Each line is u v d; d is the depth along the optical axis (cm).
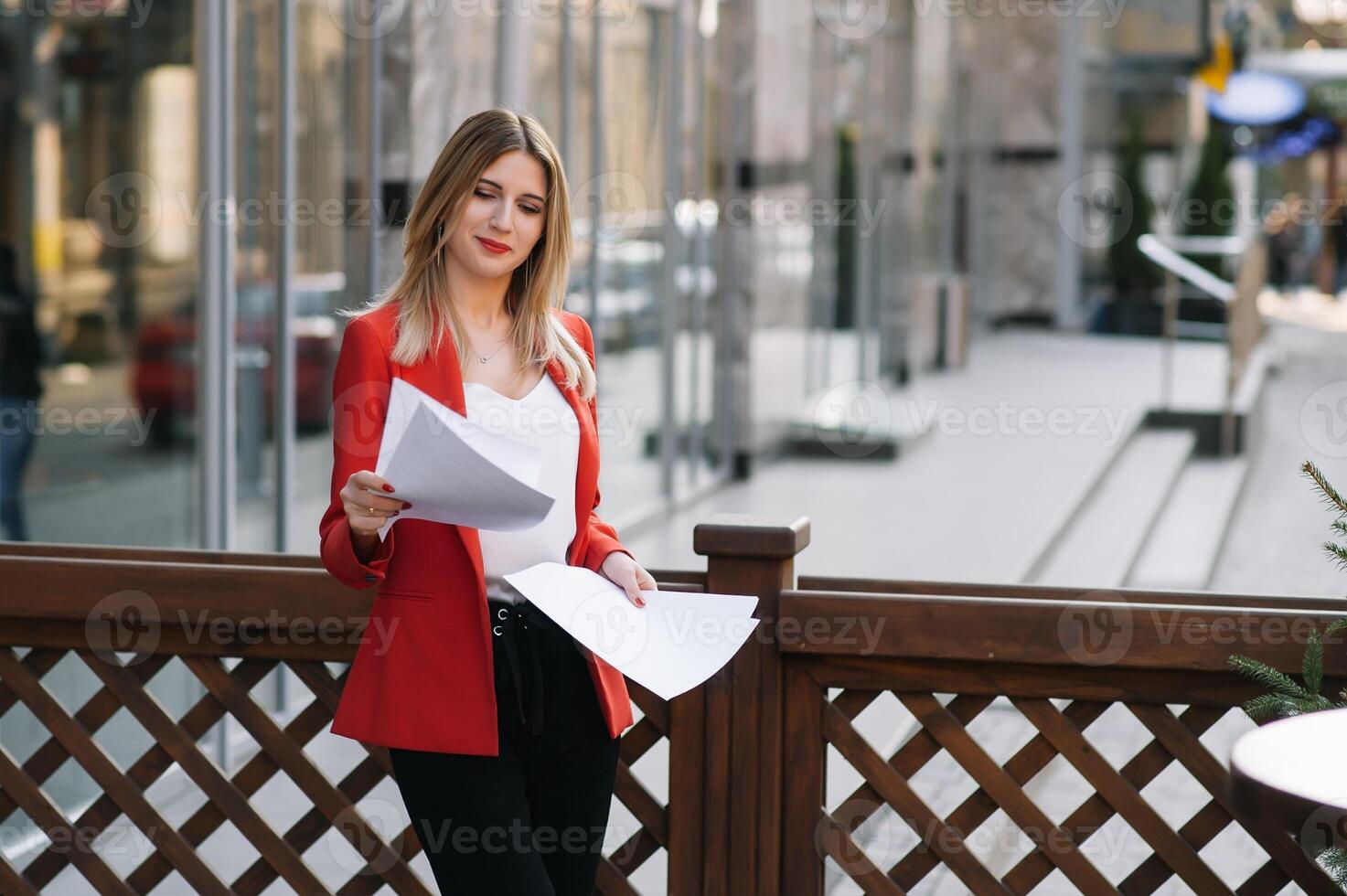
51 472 820
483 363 457
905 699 517
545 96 1312
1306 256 4622
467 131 446
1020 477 1872
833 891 749
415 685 436
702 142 1772
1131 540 1614
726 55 1809
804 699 521
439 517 400
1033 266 3519
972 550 1466
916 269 2583
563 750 450
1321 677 486
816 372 2197
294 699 1005
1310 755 366
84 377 834
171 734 531
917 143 2544
